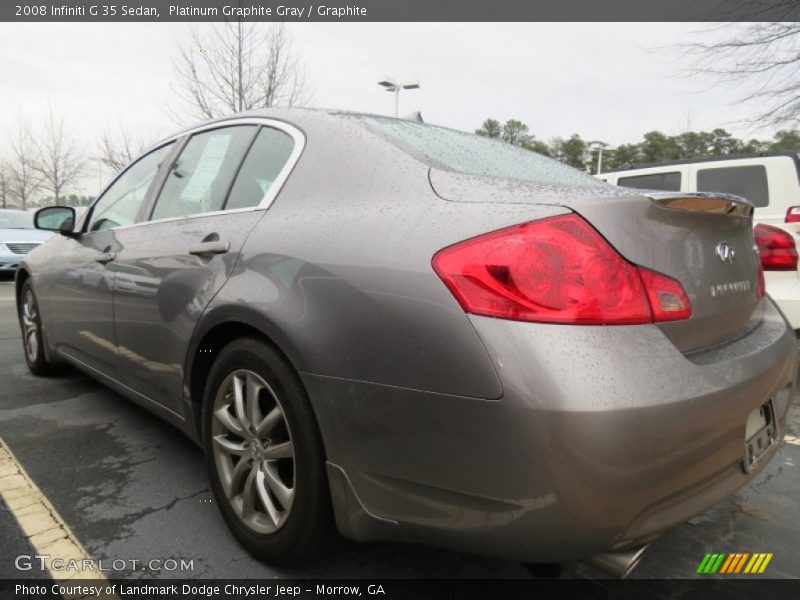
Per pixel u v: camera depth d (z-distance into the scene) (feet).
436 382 4.48
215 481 6.75
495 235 4.54
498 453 4.24
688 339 4.96
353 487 5.14
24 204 111.96
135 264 8.31
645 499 4.32
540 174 6.97
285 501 5.83
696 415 4.48
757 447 5.57
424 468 4.64
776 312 6.81
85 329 10.05
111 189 10.57
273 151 7.11
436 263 4.65
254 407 6.10
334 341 5.10
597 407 4.04
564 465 4.07
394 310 4.75
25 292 13.16
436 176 5.48
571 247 4.41
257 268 6.07
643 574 6.33
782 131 34.27
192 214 7.88
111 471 8.48
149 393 8.37
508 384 4.17
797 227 13.75
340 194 5.90
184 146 8.97
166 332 7.45
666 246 4.93
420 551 6.57
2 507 7.39
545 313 4.27
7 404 11.28
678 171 19.84
